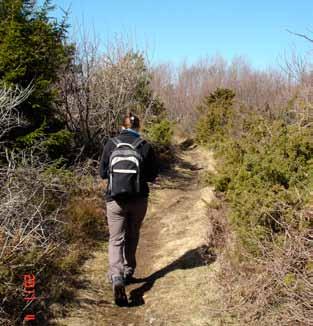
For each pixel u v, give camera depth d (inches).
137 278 220.4
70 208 276.7
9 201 191.9
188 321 172.4
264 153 214.5
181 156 621.3
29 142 290.2
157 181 454.9
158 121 554.9
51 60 335.6
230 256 193.3
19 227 189.6
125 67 471.8
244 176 207.8
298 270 156.3
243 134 295.6
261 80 999.0
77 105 420.2
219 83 1162.6
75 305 187.0
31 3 337.7
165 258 241.1
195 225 295.6
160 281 211.8
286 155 210.5
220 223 230.7
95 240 264.8
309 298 148.9
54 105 392.5
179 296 193.5
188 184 449.7
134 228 206.1
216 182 248.8
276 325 152.9
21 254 182.4
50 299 184.9
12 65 298.5
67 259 215.8
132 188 192.2
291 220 171.9
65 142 339.9
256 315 164.4
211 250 226.8
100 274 221.8
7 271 169.3
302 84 302.8
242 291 174.1
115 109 441.7
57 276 201.2
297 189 187.5
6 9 322.0
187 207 357.7
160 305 188.4
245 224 186.9
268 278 165.8
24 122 273.1
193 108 1053.2
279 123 238.7
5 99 250.4
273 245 169.5
